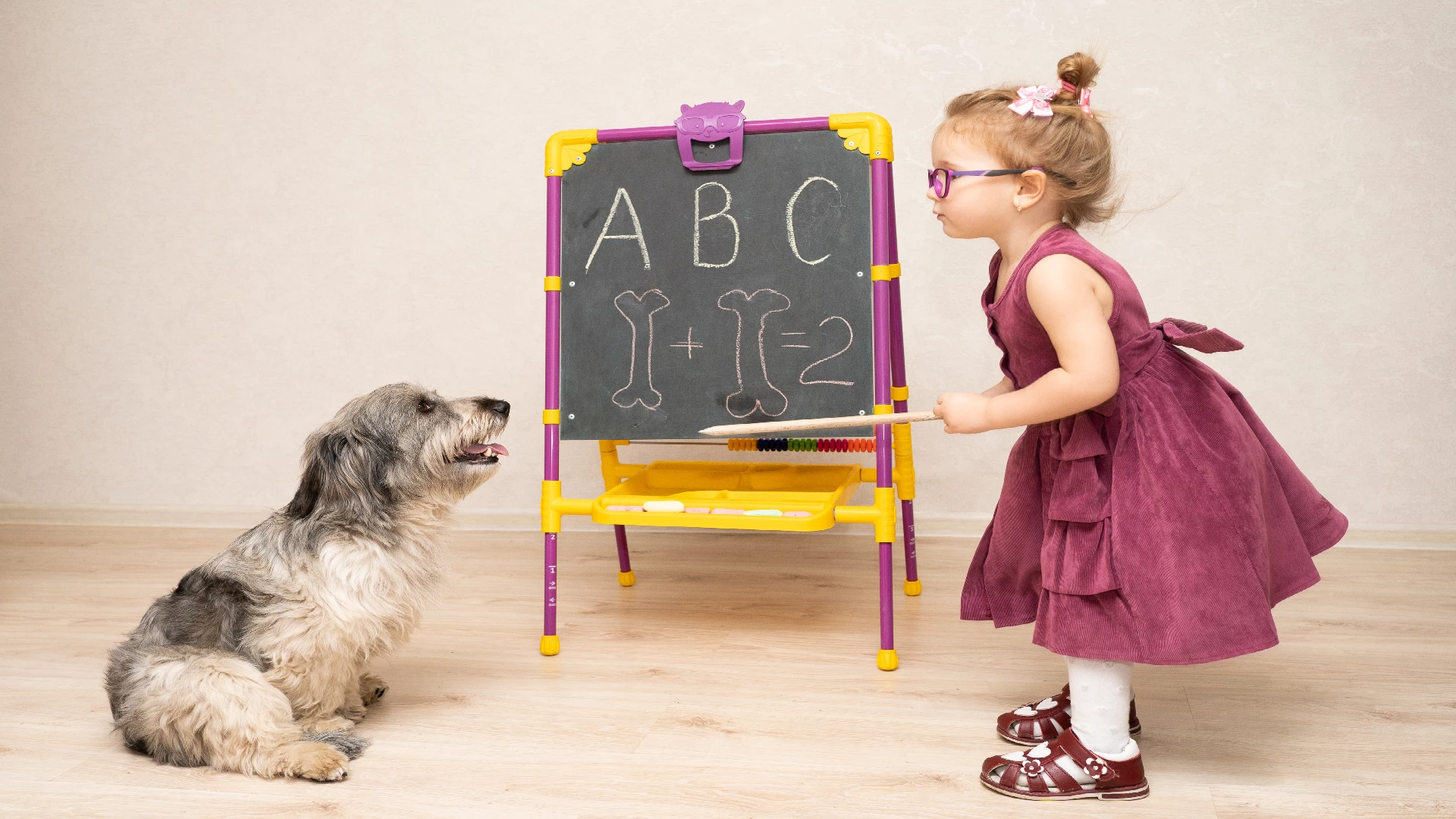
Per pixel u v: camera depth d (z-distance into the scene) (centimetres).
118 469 373
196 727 168
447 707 198
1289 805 155
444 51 343
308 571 175
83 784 167
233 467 369
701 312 226
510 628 247
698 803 159
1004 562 178
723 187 224
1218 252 315
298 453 365
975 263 323
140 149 362
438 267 350
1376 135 304
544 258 344
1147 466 153
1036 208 166
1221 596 149
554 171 231
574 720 191
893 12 320
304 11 349
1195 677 209
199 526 370
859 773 168
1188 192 314
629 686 208
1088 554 156
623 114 337
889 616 216
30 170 368
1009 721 179
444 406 194
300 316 360
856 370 220
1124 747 160
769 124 220
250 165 357
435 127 346
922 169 323
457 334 351
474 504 357
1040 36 315
